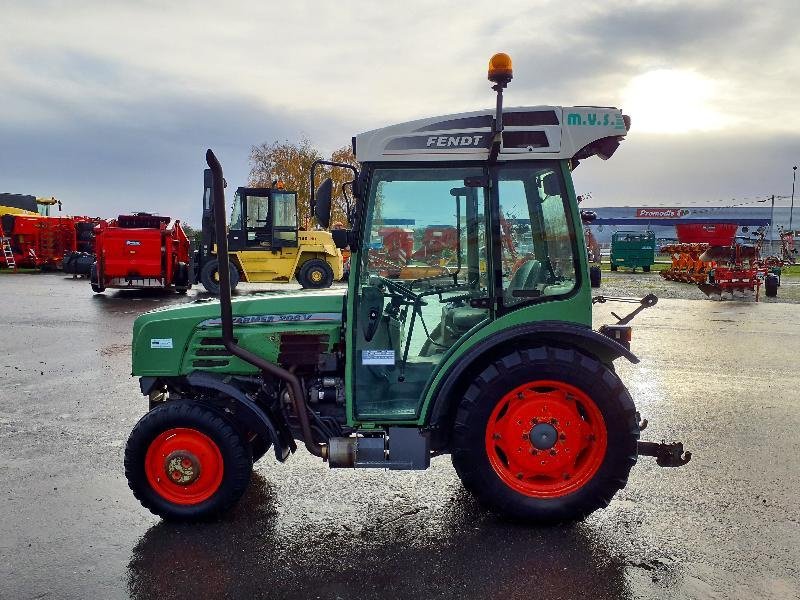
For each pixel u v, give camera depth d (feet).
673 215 200.95
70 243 85.10
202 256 56.70
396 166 12.49
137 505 13.60
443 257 12.73
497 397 12.39
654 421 19.79
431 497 14.07
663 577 10.72
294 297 13.84
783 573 10.85
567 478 12.71
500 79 11.75
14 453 16.74
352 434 13.73
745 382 25.25
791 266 114.52
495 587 10.42
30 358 29.01
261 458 16.49
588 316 12.71
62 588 10.39
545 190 12.58
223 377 13.62
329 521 12.87
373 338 12.84
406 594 10.23
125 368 26.99
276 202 57.16
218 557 11.40
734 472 15.48
